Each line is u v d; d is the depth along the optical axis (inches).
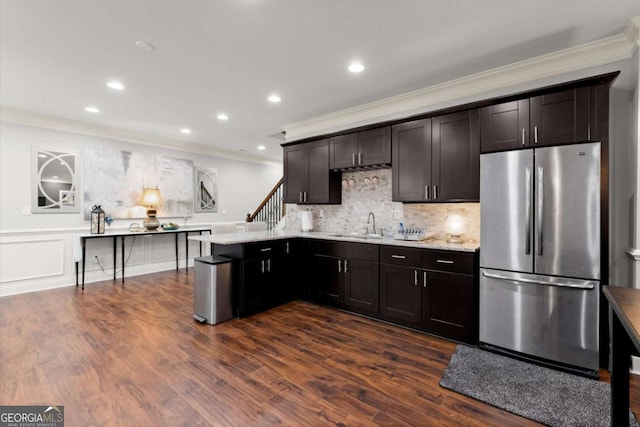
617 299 54.5
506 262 98.6
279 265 147.6
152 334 112.8
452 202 120.8
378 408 72.1
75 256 172.4
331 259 144.6
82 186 185.9
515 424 67.0
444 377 85.2
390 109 148.8
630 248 93.7
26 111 162.6
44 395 75.4
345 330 118.7
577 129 91.2
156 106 156.2
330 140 158.6
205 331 116.4
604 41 96.0
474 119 112.0
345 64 111.7
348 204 166.9
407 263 120.2
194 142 238.1
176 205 233.1
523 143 99.9
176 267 229.0
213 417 68.3
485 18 84.8
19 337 108.4
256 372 87.4
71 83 127.3
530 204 94.6
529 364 92.8
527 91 98.3
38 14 81.7
